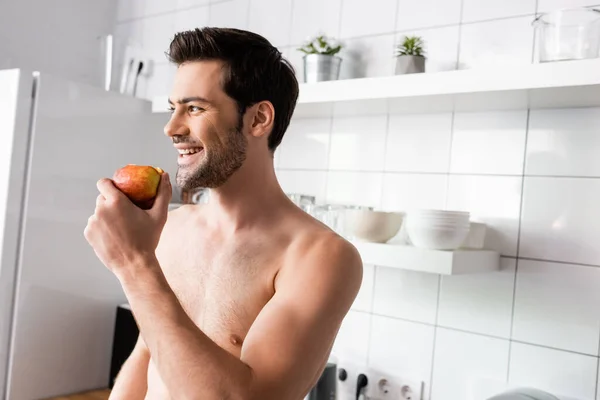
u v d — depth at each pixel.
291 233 0.93
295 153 2.04
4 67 2.28
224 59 0.90
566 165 1.51
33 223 1.79
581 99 1.40
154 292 0.77
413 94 1.47
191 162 0.90
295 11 2.07
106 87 2.23
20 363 1.78
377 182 1.84
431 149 1.74
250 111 0.92
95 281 1.99
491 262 1.56
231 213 0.97
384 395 1.77
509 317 1.57
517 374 1.55
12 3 2.30
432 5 1.75
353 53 1.90
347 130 1.92
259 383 0.75
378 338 1.80
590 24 1.28
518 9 1.60
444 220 1.44
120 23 2.61
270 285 0.90
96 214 0.79
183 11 2.40
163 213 0.84
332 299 0.83
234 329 0.91
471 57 1.67
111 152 2.01
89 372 1.99
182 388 0.71
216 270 0.96
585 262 1.47
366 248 1.59
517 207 1.58
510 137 1.60
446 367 1.67
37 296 1.81
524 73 1.30
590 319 1.45
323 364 0.88
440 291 1.69
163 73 2.44
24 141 1.76
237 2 2.23
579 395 1.46
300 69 2.04
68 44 2.50
